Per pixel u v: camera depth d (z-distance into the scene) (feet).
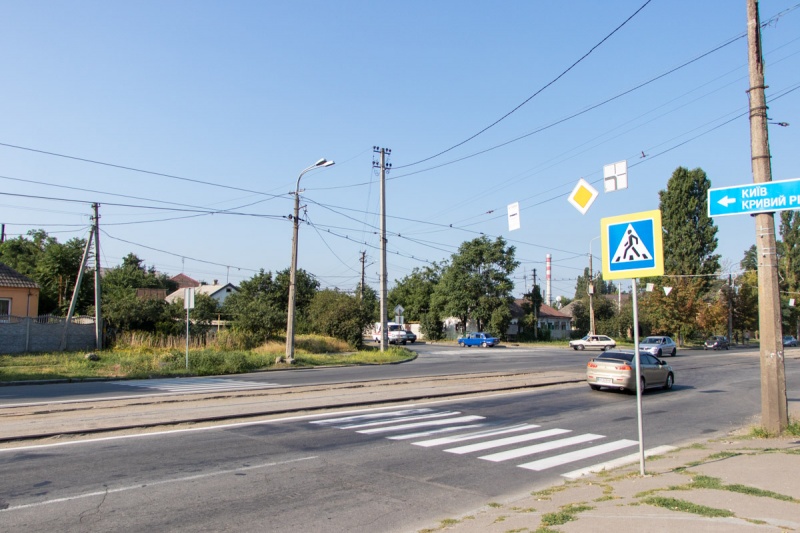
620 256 24.45
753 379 79.82
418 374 81.56
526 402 52.60
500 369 92.73
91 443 31.99
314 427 38.01
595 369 61.67
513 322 243.19
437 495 23.20
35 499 21.88
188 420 38.68
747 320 246.68
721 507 18.98
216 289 232.73
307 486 24.22
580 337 243.19
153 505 21.36
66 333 101.19
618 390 63.16
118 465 27.17
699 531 16.55
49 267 159.74
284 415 42.93
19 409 43.39
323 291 146.82
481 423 40.73
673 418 44.78
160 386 63.10
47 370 77.05
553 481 25.53
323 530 19.07
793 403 56.08
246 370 86.69
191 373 79.20
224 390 57.88
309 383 66.80
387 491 23.68
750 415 46.85
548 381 70.33
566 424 41.01
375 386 63.00
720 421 43.73
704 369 98.48
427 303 261.03
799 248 248.11
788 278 249.14
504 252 218.59
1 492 22.76
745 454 28.58
